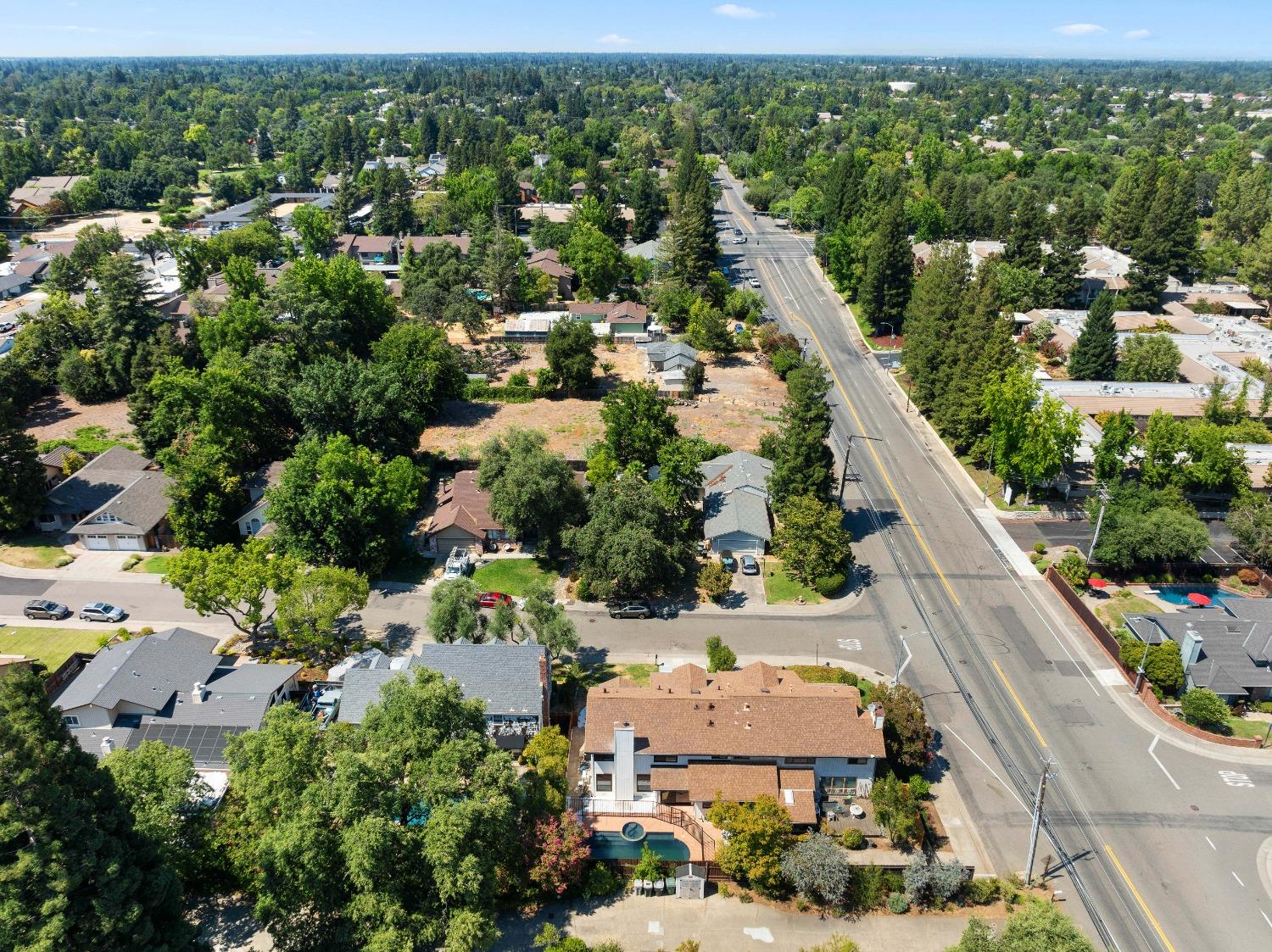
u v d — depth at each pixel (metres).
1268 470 84.56
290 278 108.44
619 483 76.06
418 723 42.94
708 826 51.28
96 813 34.84
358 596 64.75
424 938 38.44
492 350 130.50
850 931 45.50
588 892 47.22
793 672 62.00
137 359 103.12
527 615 69.62
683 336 135.50
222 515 78.50
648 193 187.38
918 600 73.56
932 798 53.69
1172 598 73.12
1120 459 84.62
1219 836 51.25
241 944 43.53
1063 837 51.12
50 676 60.91
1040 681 63.97
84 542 80.25
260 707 56.53
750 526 79.25
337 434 84.50
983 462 96.88
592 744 52.53
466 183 196.88
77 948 34.47
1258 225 169.38
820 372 86.31
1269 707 61.12
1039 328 125.94
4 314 137.62
